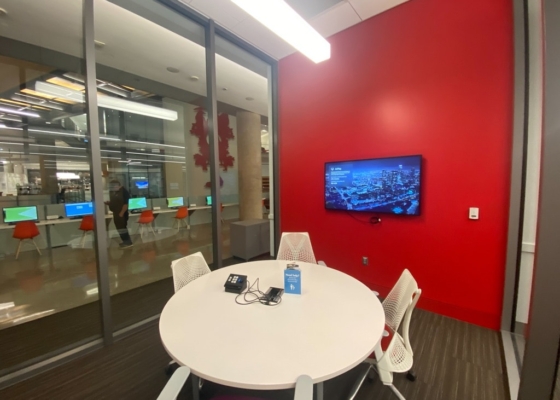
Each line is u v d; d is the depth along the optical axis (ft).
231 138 22.66
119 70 13.78
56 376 5.96
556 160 3.52
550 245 3.64
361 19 9.59
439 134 8.26
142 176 17.62
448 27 7.93
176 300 5.14
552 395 3.80
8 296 10.05
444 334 7.45
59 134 13.34
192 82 15.49
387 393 5.41
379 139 9.57
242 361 3.33
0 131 12.70
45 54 10.82
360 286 5.80
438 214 8.45
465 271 8.06
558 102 3.46
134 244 16.65
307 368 3.20
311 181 11.89
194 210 20.29
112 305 9.52
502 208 7.35
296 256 8.68
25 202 13.74
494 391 5.36
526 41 6.70
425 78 8.43
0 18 9.12
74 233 15.01
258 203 21.17
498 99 7.23
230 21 9.67
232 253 15.21
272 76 12.90
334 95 10.76
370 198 9.78
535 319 3.83
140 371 6.14
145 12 8.98
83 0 6.38
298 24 6.19
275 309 4.74
